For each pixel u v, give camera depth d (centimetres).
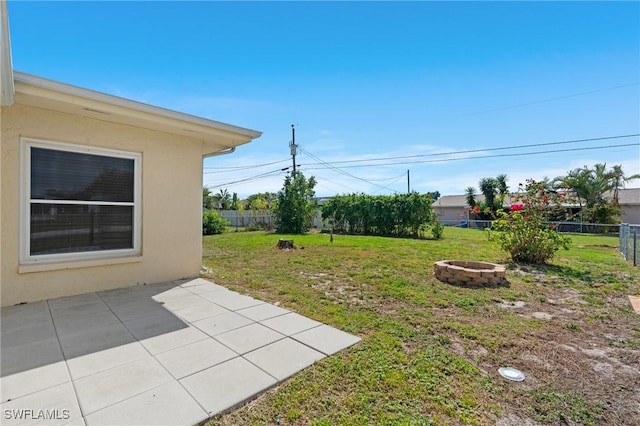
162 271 527
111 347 277
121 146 474
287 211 1705
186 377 229
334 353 274
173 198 538
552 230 738
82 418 181
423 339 312
